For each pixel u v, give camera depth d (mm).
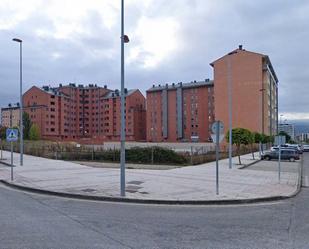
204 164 31516
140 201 12680
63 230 8039
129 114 127375
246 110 82750
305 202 13172
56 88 127062
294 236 7727
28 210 10703
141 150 32844
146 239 7316
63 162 31438
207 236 7637
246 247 6785
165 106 122000
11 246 6672
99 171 23031
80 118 131750
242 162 35438
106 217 9750
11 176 18844
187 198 12969
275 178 20750
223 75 85562
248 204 12617
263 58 83500
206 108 114750
